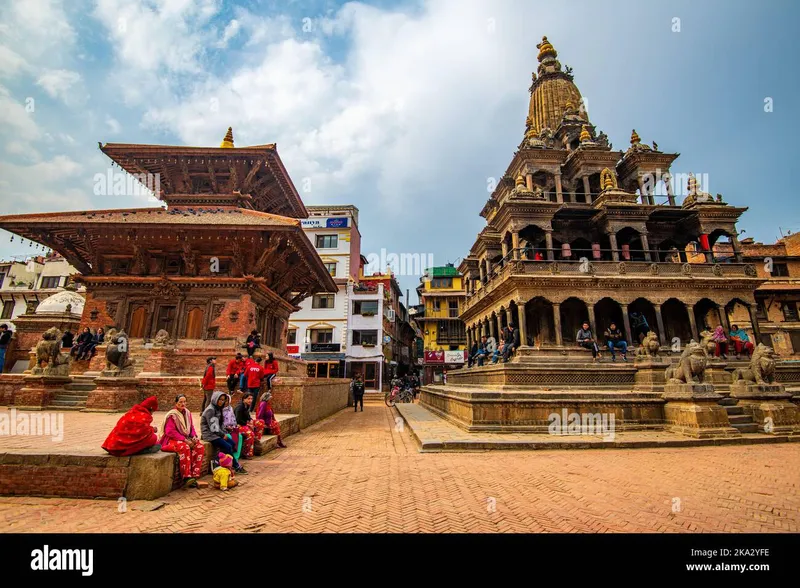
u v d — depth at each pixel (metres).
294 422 15.33
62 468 6.79
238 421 10.77
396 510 6.41
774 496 7.22
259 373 13.57
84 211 19.45
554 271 21.89
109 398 14.26
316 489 7.65
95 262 19.59
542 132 34.16
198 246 19.66
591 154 28.75
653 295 22.75
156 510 6.27
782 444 12.66
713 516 6.21
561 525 5.78
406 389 38.94
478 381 23.27
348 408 31.91
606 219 24.94
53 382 15.02
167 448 7.50
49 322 27.05
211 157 22.84
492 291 24.53
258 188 25.09
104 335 18.70
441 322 50.62
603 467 9.63
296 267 23.83
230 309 19.00
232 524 5.73
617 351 21.61
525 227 23.91
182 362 17.80
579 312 24.38
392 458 10.84
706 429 12.91
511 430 13.78
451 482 8.20
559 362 20.28
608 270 22.77
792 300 34.19
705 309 25.73
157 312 19.28
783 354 32.75
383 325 44.31
